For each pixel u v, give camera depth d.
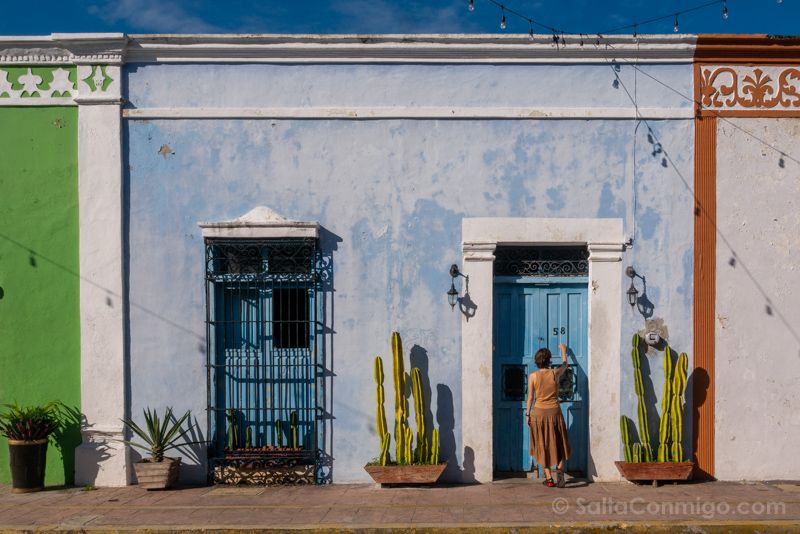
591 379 7.95
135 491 7.72
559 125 8.07
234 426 8.12
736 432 7.93
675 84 8.08
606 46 8.02
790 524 6.35
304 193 8.12
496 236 8.03
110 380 8.01
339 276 8.09
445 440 7.99
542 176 8.06
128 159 8.12
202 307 8.09
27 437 7.67
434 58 8.09
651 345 7.96
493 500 7.20
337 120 8.12
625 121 8.05
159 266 8.09
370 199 8.09
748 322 7.97
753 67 8.05
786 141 8.00
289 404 8.17
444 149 8.09
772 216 7.99
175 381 8.08
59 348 8.09
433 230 8.07
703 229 8.01
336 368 8.08
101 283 8.04
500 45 8.03
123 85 8.12
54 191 8.12
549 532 6.33
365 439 8.04
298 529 6.40
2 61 8.11
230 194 8.13
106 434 7.98
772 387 7.95
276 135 8.12
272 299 8.20
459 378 8.02
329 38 8.02
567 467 8.14
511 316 8.22
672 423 7.77
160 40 8.02
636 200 8.03
